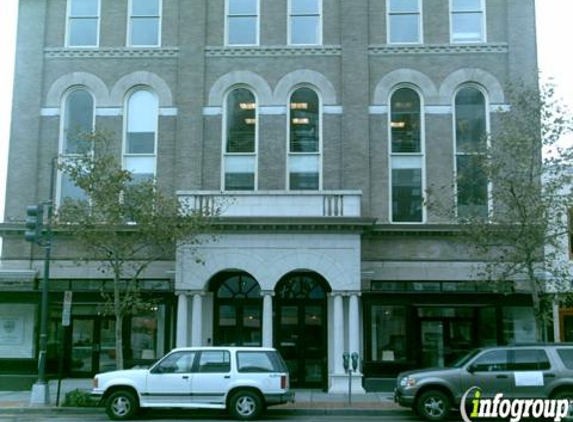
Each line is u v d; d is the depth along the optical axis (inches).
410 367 882.8
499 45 973.2
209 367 668.1
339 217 871.7
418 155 965.2
